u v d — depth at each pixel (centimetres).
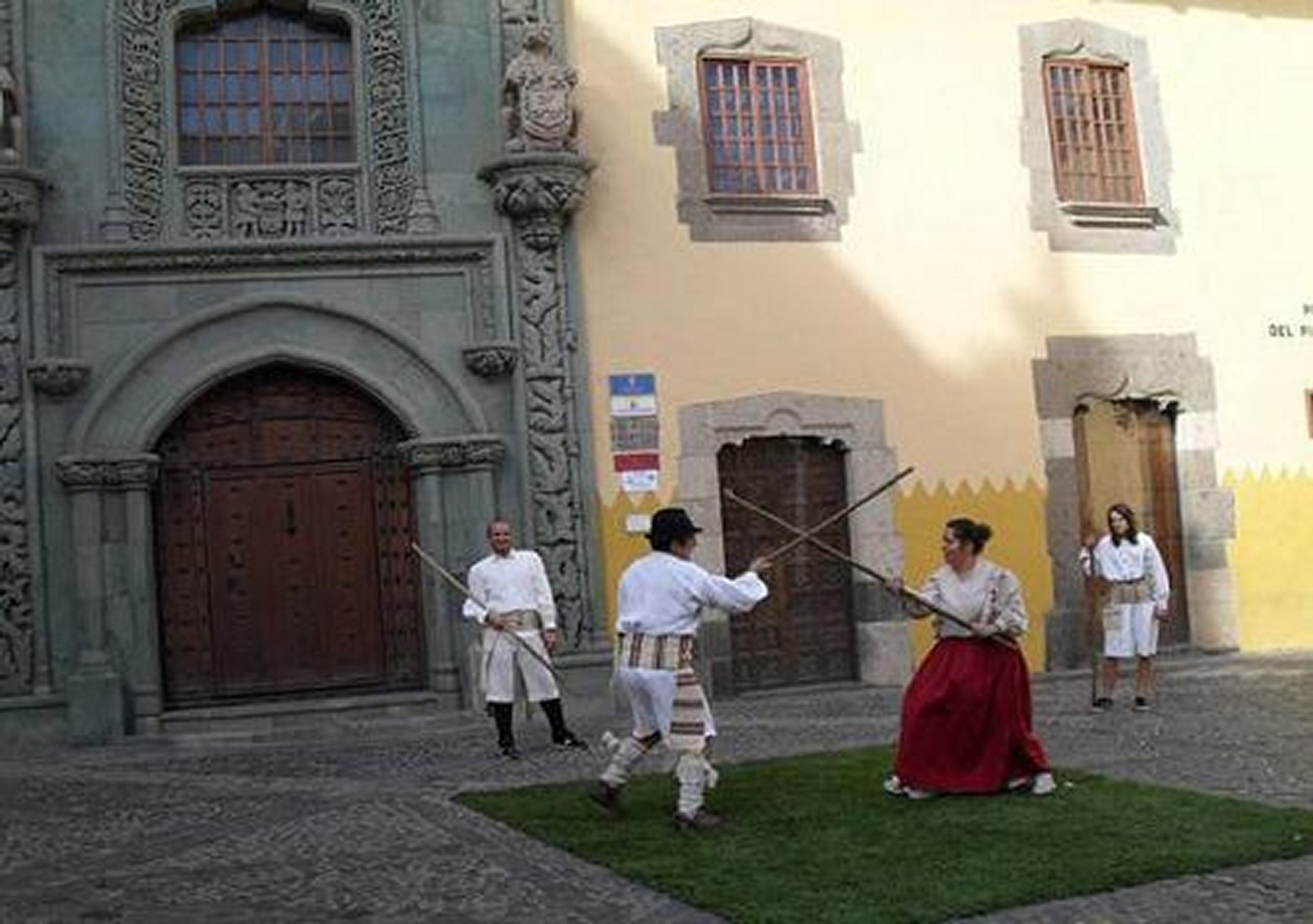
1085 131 1634
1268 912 571
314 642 1361
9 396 1287
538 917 606
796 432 1463
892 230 1525
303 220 1369
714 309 1450
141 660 1293
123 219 1326
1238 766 888
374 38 1402
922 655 1489
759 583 793
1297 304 1697
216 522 1353
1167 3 1680
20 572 1279
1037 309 1572
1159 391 1617
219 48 1396
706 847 712
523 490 1368
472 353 1358
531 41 1389
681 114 1460
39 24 1331
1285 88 1727
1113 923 566
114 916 634
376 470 1383
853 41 1536
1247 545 1647
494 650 1085
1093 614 1252
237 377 1355
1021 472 1544
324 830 815
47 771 1112
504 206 1377
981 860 661
